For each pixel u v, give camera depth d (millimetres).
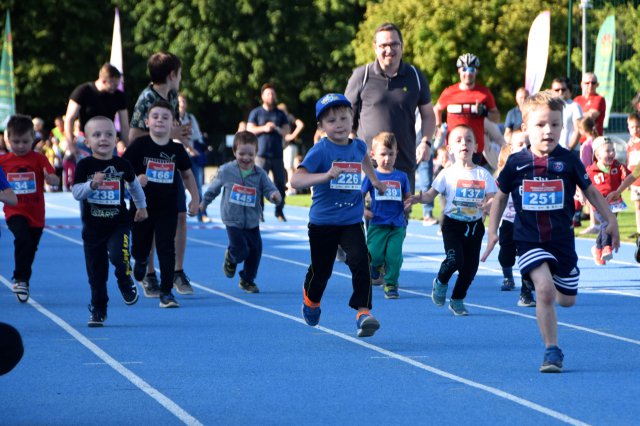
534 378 15562
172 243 23562
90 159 21359
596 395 14359
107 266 21281
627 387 14883
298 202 66562
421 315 22375
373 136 26328
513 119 41812
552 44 105375
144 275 24984
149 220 23766
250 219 26250
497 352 17828
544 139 16281
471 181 22297
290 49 118562
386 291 25188
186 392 14742
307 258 34906
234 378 15703
